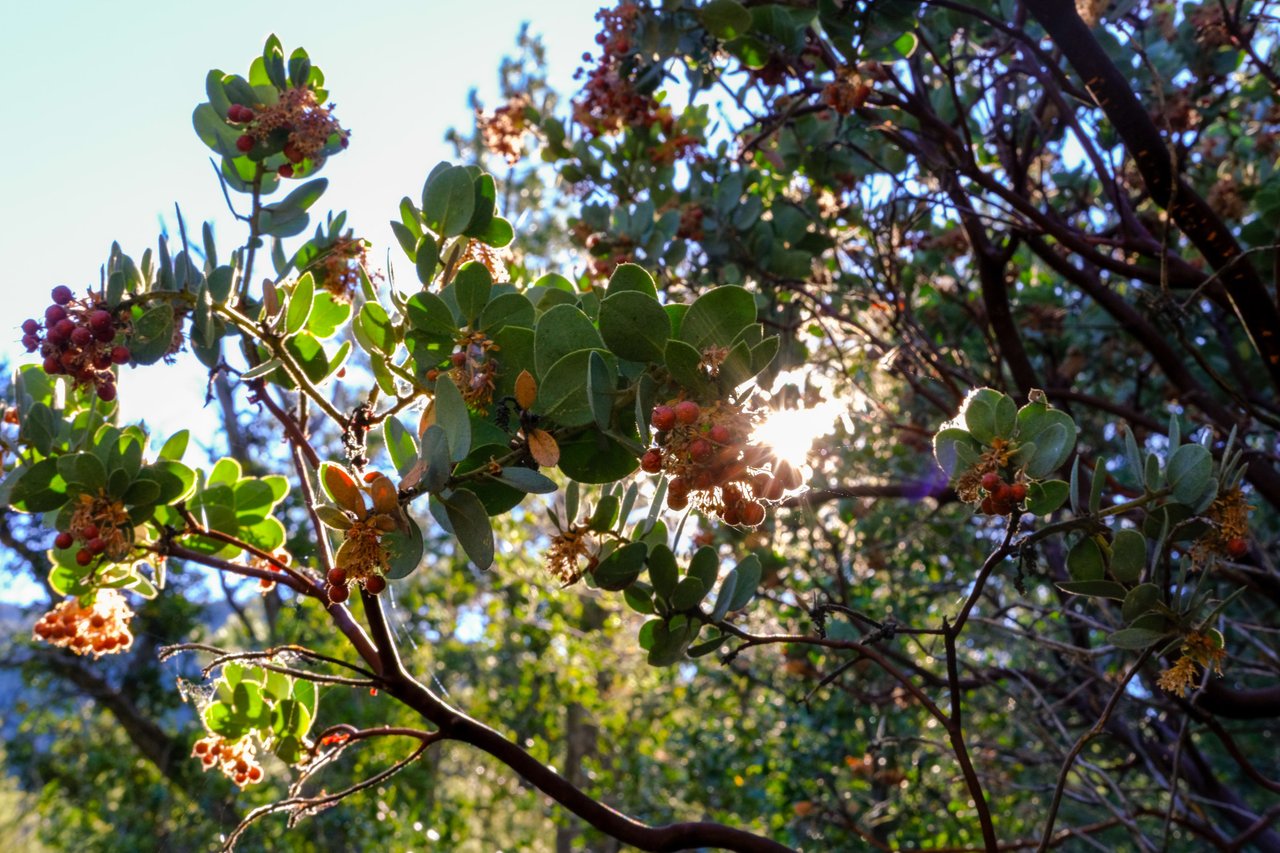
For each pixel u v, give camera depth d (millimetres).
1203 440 2420
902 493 5227
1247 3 4758
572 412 2051
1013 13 4543
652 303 1974
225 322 2492
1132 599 2322
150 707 11148
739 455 1848
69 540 2465
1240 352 5840
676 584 2338
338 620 2721
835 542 5215
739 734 8094
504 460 2078
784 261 4852
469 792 10656
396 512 2008
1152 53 4797
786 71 4160
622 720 9367
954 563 6418
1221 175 5227
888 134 4684
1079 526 2326
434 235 2461
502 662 9766
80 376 2344
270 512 3018
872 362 5469
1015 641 5918
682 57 4180
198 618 11031
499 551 8906
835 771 7102
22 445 2783
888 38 3746
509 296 2160
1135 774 6418
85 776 11211
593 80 4375
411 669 8883
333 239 2807
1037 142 5508
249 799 8938
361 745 8328
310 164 2775
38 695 12008
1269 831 4988
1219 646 2311
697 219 4703
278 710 2744
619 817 2525
